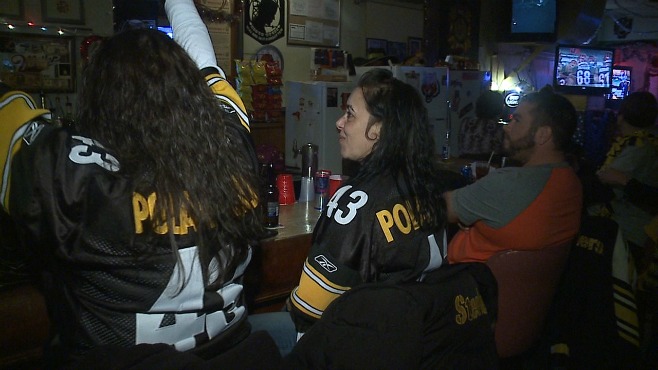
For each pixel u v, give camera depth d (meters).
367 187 1.21
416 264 1.20
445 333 1.04
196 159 0.89
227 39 3.50
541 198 1.61
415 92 1.32
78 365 0.77
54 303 0.85
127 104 0.86
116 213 0.80
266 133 3.65
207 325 0.91
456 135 4.67
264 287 2.02
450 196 1.76
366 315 1.00
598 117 5.97
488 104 4.33
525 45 5.98
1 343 1.52
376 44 4.60
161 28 2.93
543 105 1.71
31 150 0.81
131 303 0.83
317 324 1.03
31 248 0.84
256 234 0.99
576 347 1.94
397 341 0.98
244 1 3.57
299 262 2.10
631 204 2.76
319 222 1.25
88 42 2.68
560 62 6.04
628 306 1.96
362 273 1.17
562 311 1.97
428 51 5.10
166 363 0.78
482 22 5.65
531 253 1.63
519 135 1.77
